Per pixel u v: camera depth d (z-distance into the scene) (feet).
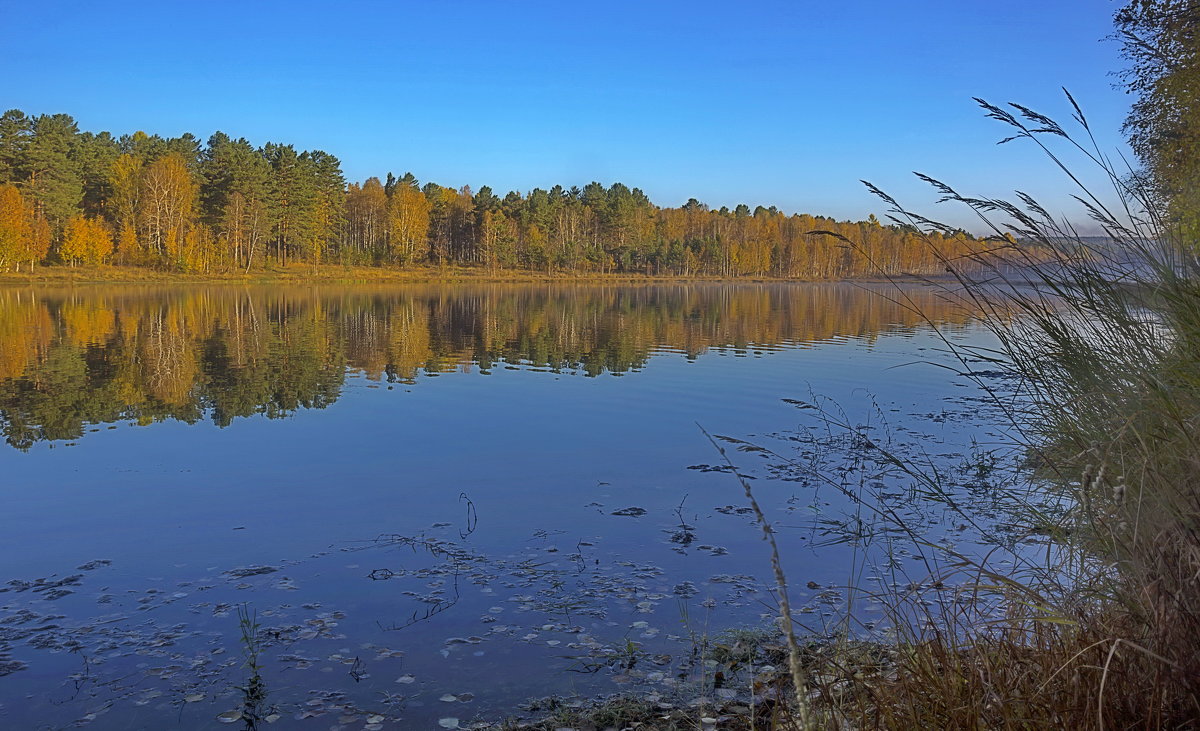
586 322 114.93
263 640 16.72
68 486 28.73
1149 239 11.41
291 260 276.41
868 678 10.31
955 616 10.57
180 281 215.72
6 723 13.56
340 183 296.71
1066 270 11.53
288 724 13.51
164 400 47.34
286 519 25.11
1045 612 9.65
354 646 16.43
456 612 18.12
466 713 13.85
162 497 27.43
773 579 19.85
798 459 32.76
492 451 34.63
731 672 15.06
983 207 11.93
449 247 333.62
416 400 47.83
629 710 13.71
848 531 23.39
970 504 25.08
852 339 89.71
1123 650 8.41
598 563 21.22
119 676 15.19
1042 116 11.27
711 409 45.11
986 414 42.91
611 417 42.55
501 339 87.56
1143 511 8.89
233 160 241.55
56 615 17.99
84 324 96.63
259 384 53.72
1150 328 10.64
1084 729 7.80
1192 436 8.96
